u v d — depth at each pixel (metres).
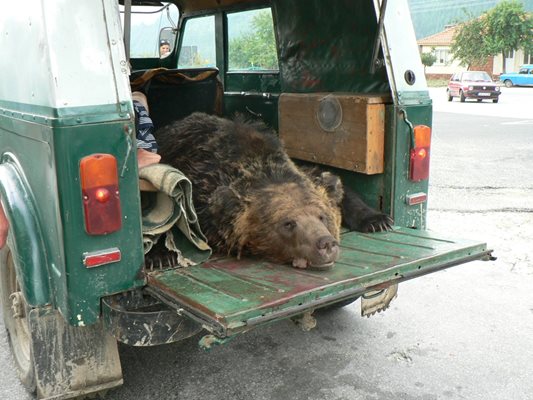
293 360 4.19
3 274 3.74
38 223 2.93
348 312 5.02
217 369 4.06
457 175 10.77
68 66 2.55
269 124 5.66
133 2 6.44
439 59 66.12
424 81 3.88
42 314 3.01
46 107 2.60
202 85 5.85
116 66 2.64
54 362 3.09
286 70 5.23
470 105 30.34
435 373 3.99
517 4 58.59
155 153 3.88
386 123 3.87
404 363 4.13
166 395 3.73
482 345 4.38
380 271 2.94
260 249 3.42
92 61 2.59
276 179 3.69
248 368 4.07
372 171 3.89
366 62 4.23
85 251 2.67
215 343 2.40
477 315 4.91
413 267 3.07
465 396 3.71
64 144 2.54
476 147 14.41
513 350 4.30
